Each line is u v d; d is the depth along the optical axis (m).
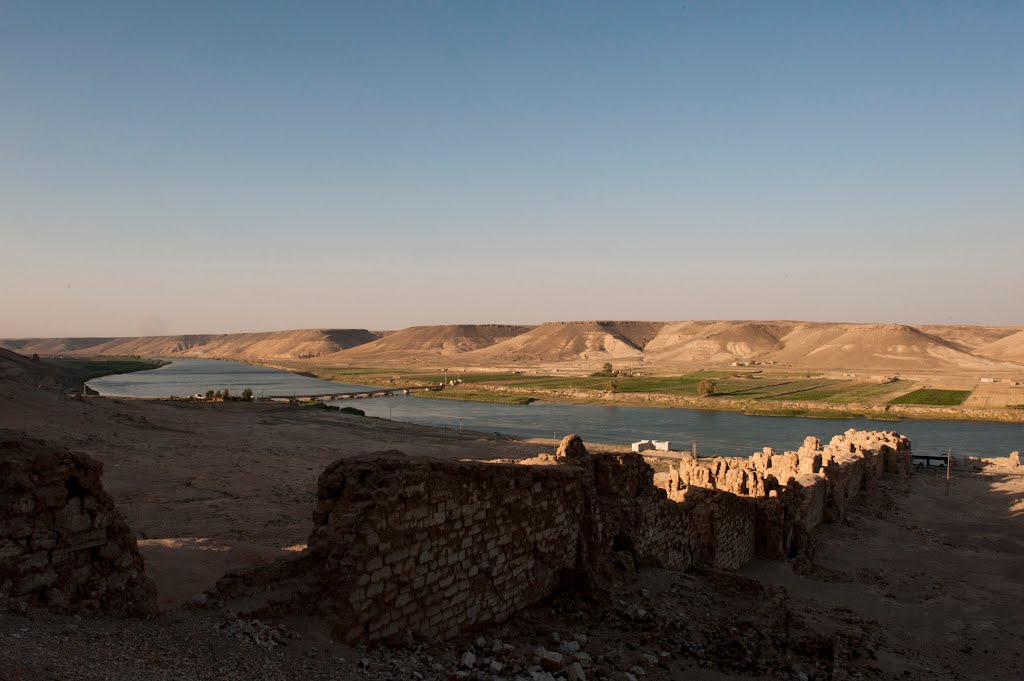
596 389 168.25
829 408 125.44
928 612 23.53
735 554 27.22
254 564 13.25
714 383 172.38
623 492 21.06
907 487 50.38
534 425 107.19
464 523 14.66
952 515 42.25
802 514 30.98
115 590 10.94
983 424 107.19
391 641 12.73
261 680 9.61
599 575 18.77
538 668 12.80
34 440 10.48
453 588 14.27
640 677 13.48
